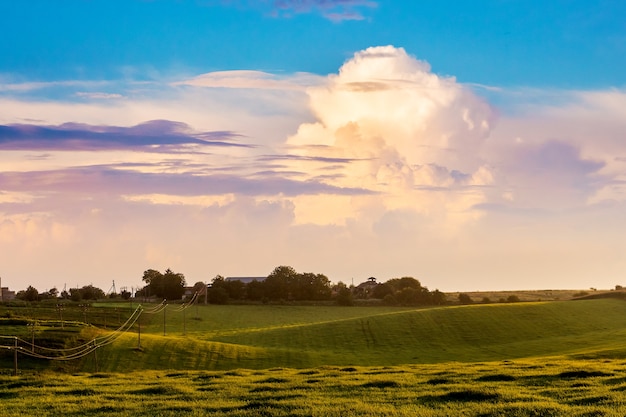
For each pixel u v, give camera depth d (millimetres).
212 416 35906
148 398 42812
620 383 44344
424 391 43344
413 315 154000
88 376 58188
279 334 140375
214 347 97625
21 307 151875
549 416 33469
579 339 120312
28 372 69125
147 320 169250
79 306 173375
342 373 57094
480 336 131750
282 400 40125
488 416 34031
